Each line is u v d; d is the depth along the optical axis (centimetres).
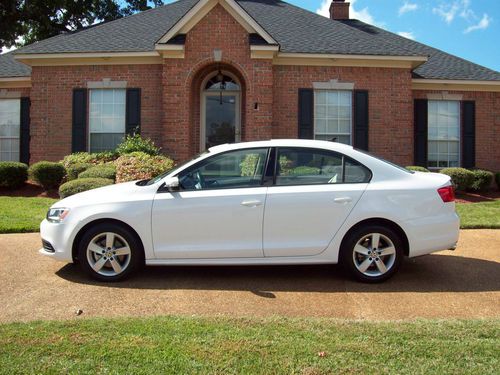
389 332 362
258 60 1318
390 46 1445
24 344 332
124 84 1412
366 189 516
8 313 420
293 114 1405
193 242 510
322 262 516
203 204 508
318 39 1478
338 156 531
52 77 1424
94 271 515
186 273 556
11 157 1524
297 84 1405
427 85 1498
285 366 303
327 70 1412
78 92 1419
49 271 557
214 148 546
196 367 301
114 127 1424
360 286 510
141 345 332
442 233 519
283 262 512
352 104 1419
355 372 296
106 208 511
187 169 528
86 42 1458
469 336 356
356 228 517
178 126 1322
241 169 528
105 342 337
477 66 1594
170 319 392
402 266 592
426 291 494
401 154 1428
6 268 567
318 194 511
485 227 852
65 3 2514
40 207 982
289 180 521
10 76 1492
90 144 1427
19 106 1516
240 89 1446
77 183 995
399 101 1423
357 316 422
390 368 302
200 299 463
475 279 538
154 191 520
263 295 478
